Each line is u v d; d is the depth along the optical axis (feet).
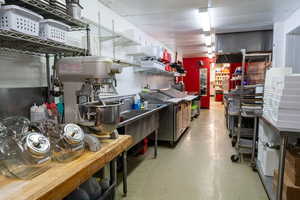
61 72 5.51
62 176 3.35
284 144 5.54
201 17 12.50
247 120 12.74
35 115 5.56
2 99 5.17
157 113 11.28
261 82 15.90
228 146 12.82
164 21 13.26
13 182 3.18
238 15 12.16
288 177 6.29
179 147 12.75
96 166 4.08
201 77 30.99
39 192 2.86
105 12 10.50
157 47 13.91
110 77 5.67
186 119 16.74
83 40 7.95
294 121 5.65
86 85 5.44
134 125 8.36
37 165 3.50
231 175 8.83
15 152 3.51
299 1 10.11
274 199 6.42
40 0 4.75
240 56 17.85
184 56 30.30
